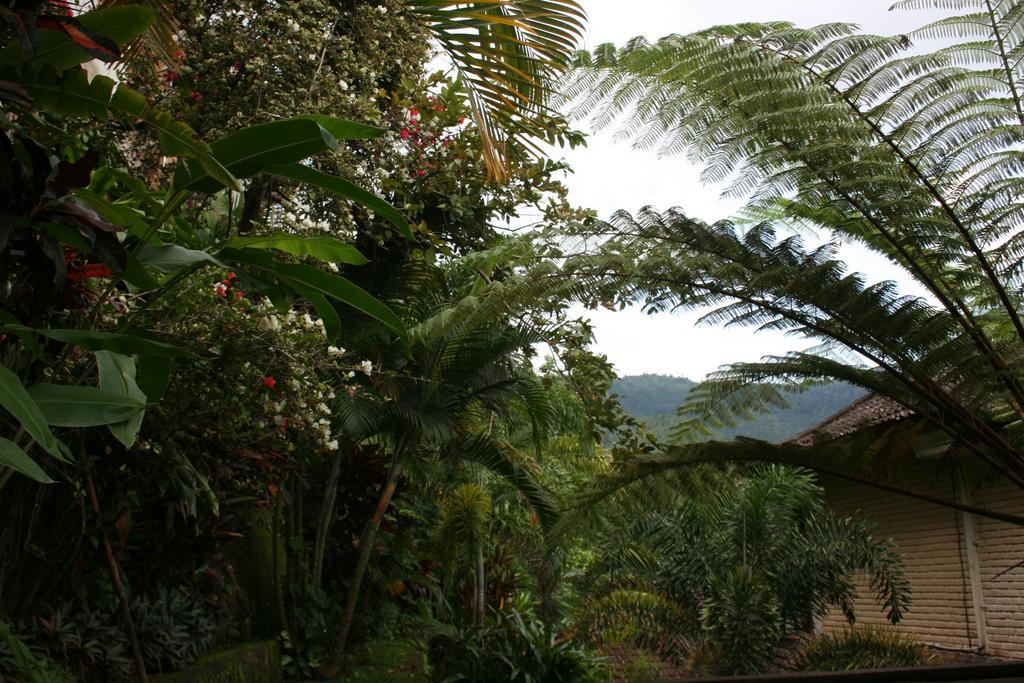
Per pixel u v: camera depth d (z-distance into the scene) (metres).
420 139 7.01
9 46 2.35
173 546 5.23
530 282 4.41
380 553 8.23
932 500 4.18
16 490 3.60
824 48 4.31
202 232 5.08
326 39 5.70
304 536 8.35
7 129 2.71
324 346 4.52
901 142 4.39
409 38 6.32
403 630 8.64
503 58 4.61
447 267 8.05
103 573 4.61
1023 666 2.96
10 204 2.21
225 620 6.18
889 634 7.44
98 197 2.59
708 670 6.48
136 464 4.16
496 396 8.14
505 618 7.92
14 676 3.22
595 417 7.61
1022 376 4.12
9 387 2.04
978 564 8.33
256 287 2.90
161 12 4.52
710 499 4.65
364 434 7.62
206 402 4.16
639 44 4.50
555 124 5.20
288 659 6.91
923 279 4.34
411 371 8.07
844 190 4.25
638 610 6.94
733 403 4.50
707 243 4.40
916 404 4.39
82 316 3.18
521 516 10.40
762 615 6.52
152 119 2.43
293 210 5.32
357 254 2.99
